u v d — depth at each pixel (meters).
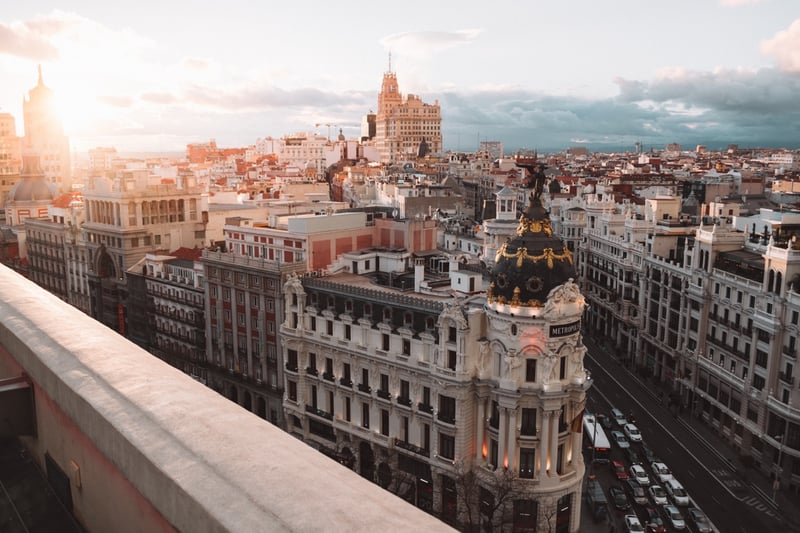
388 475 88.69
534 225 77.50
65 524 8.27
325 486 5.51
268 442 6.31
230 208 176.00
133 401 7.09
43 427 9.04
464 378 78.06
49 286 185.38
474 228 146.75
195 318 124.88
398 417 87.19
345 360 92.88
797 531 84.81
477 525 80.25
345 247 115.56
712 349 117.12
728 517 87.75
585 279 178.25
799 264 97.44
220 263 114.69
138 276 139.50
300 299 97.25
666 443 109.69
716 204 160.50
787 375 97.19
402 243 115.12
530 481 75.62
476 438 80.50
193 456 6.07
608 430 112.12
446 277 101.00
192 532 5.63
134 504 6.80
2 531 8.27
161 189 155.00
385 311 88.25
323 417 96.38
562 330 75.19
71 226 170.38
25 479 9.02
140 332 141.75
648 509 87.44
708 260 119.19
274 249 116.44
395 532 4.81
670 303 131.12
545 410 74.94
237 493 5.47
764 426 99.88
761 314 102.06
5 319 9.84
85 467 7.89
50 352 8.54
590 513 88.06
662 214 160.50
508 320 75.56
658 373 136.88
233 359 117.12
